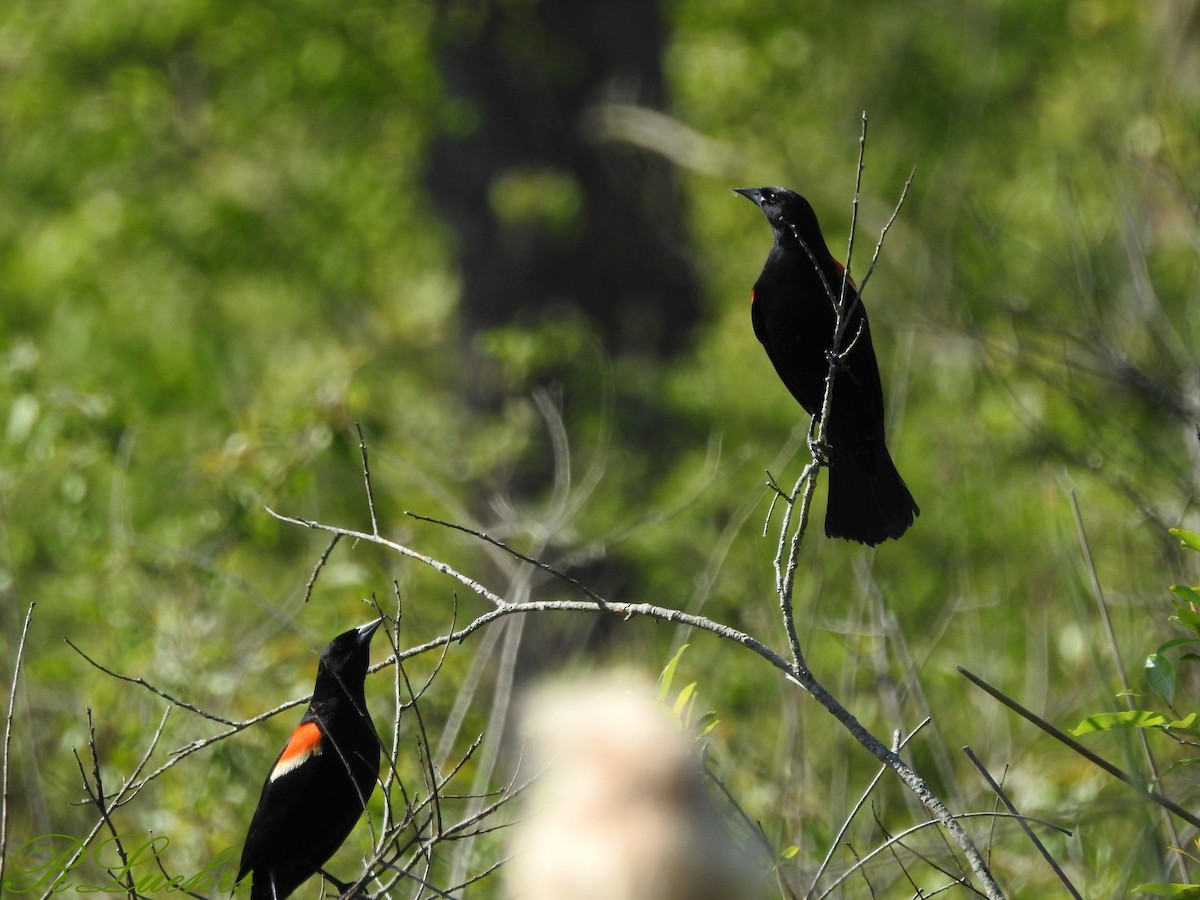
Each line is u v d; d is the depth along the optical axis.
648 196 20.41
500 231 19.70
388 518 14.26
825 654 10.83
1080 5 19.97
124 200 22.78
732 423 17.67
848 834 7.87
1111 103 15.91
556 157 19.86
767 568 12.57
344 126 22.62
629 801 1.46
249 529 11.42
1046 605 9.25
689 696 5.14
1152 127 11.84
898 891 8.12
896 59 22.38
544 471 17.16
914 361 15.29
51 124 22.39
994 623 11.16
